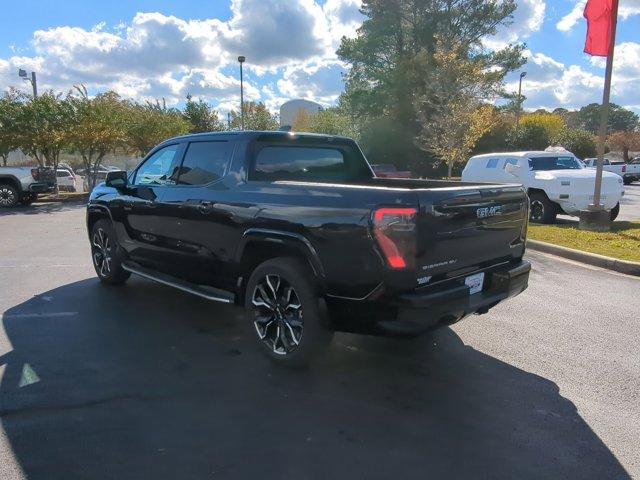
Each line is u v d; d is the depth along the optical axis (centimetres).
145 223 579
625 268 796
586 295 662
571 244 966
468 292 395
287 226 411
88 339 491
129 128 2428
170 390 388
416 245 355
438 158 3325
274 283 429
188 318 556
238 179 475
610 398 382
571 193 1227
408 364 442
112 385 395
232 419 347
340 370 429
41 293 649
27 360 440
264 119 4784
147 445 315
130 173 636
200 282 523
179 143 553
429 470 291
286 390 390
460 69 2348
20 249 956
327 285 387
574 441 324
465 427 339
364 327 384
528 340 499
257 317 446
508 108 4322
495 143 4147
